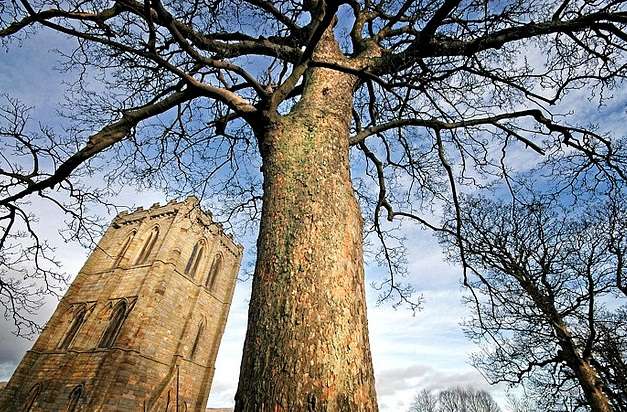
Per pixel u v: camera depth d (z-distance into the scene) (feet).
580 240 45.06
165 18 10.92
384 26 19.33
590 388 40.22
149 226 112.16
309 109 11.78
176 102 13.48
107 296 95.50
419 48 14.73
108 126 13.71
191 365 94.84
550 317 44.50
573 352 42.11
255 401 5.91
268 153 10.82
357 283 7.82
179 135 19.86
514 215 45.50
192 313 100.42
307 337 6.43
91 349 84.69
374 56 16.42
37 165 16.22
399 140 23.08
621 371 41.86
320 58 15.06
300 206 8.76
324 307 6.89
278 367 6.13
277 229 8.48
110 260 107.65
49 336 93.15
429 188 24.02
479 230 47.55
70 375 80.89
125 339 82.12
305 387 5.85
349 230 8.71
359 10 19.61
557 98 15.98
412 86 15.07
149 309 88.48
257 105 11.96
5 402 79.51
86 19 13.21
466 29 15.88
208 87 12.36
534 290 44.80
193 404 91.97
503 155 20.42
